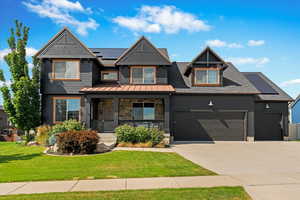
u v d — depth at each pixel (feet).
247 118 59.41
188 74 65.57
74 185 19.92
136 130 48.14
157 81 61.16
